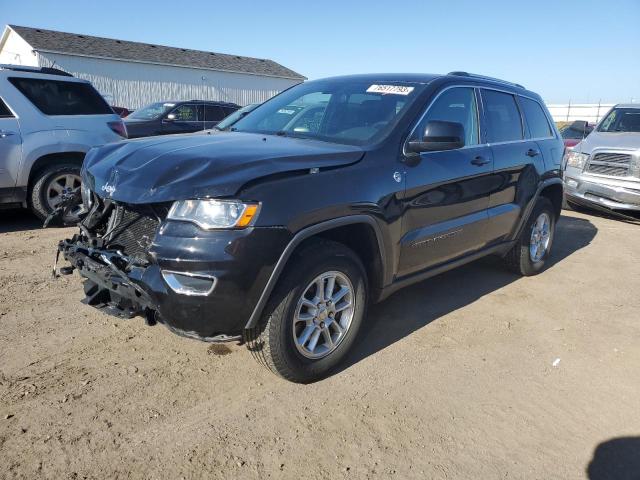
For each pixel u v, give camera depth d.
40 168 6.61
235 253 2.69
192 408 3.00
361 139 3.66
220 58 36.38
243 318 2.82
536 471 2.66
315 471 2.57
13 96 6.40
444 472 2.61
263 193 2.80
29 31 28.91
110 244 3.14
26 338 3.71
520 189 4.97
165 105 13.52
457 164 4.08
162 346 3.69
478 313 4.54
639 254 6.61
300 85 4.88
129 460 2.57
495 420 3.05
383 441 2.81
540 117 5.61
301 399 3.14
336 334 3.37
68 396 3.05
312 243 3.12
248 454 2.66
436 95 4.04
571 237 7.43
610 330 4.34
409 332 4.10
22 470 2.47
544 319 4.49
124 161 3.25
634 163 7.93
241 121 4.62
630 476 2.65
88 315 4.12
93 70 28.94
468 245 4.42
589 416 3.14
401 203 3.55
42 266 5.19
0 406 2.92
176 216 2.75
